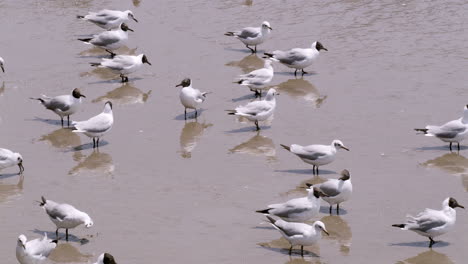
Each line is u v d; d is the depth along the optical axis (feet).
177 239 73.67
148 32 145.79
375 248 71.97
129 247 72.08
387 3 158.81
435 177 87.30
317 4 159.94
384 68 123.85
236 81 121.39
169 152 95.86
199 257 70.03
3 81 122.42
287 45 136.15
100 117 97.19
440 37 136.67
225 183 86.48
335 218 78.33
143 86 120.57
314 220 77.97
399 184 85.56
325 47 134.82
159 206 80.84
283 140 99.04
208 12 156.97
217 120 106.93
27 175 89.71
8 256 70.54
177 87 119.65
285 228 70.69
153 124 105.70
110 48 133.08
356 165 90.84
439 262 69.15
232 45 138.62
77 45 140.26
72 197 83.41
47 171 90.79
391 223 76.74
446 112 105.81
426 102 109.70
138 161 93.25
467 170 89.20
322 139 98.43
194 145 98.22
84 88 119.75
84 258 70.18
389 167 90.17
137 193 84.23
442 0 158.51
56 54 135.33
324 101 112.47
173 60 131.34
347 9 155.63
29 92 117.80
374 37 138.21
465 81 116.88
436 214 71.67
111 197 83.30
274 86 119.85
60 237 74.49
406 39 136.56
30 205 81.87
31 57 133.59
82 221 72.59
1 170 91.30
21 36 144.05
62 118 106.42
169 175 88.94
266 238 74.18
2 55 134.00
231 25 147.84
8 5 163.12
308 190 75.97
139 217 78.38
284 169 90.48
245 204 81.15
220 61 130.72
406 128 101.40
